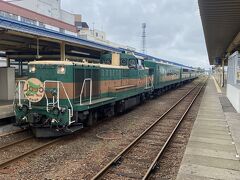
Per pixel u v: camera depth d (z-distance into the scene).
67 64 9.69
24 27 12.20
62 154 8.01
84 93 10.61
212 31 20.58
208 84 50.78
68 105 9.55
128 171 6.83
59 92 9.65
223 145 8.85
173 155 8.17
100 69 11.88
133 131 11.16
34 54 22.28
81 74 10.33
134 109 17.25
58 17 46.62
